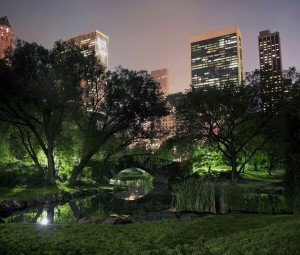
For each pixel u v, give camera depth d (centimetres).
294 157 1608
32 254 1009
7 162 5075
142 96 4322
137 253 1014
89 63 4231
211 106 4356
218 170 6488
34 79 3912
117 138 4891
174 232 1285
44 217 2455
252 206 2492
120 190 5444
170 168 6531
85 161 4462
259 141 4903
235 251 930
